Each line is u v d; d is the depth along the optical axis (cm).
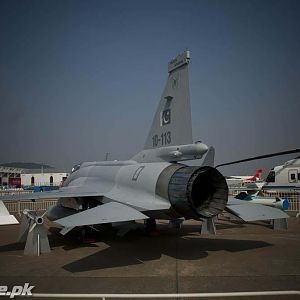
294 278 516
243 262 621
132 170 830
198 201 661
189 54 792
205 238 890
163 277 529
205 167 639
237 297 430
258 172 3766
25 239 838
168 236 930
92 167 1076
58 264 624
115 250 752
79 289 473
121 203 664
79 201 924
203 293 447
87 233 861
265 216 643
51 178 5428
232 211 665
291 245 782
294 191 1841
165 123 842
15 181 5406
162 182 693
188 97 776
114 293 453
